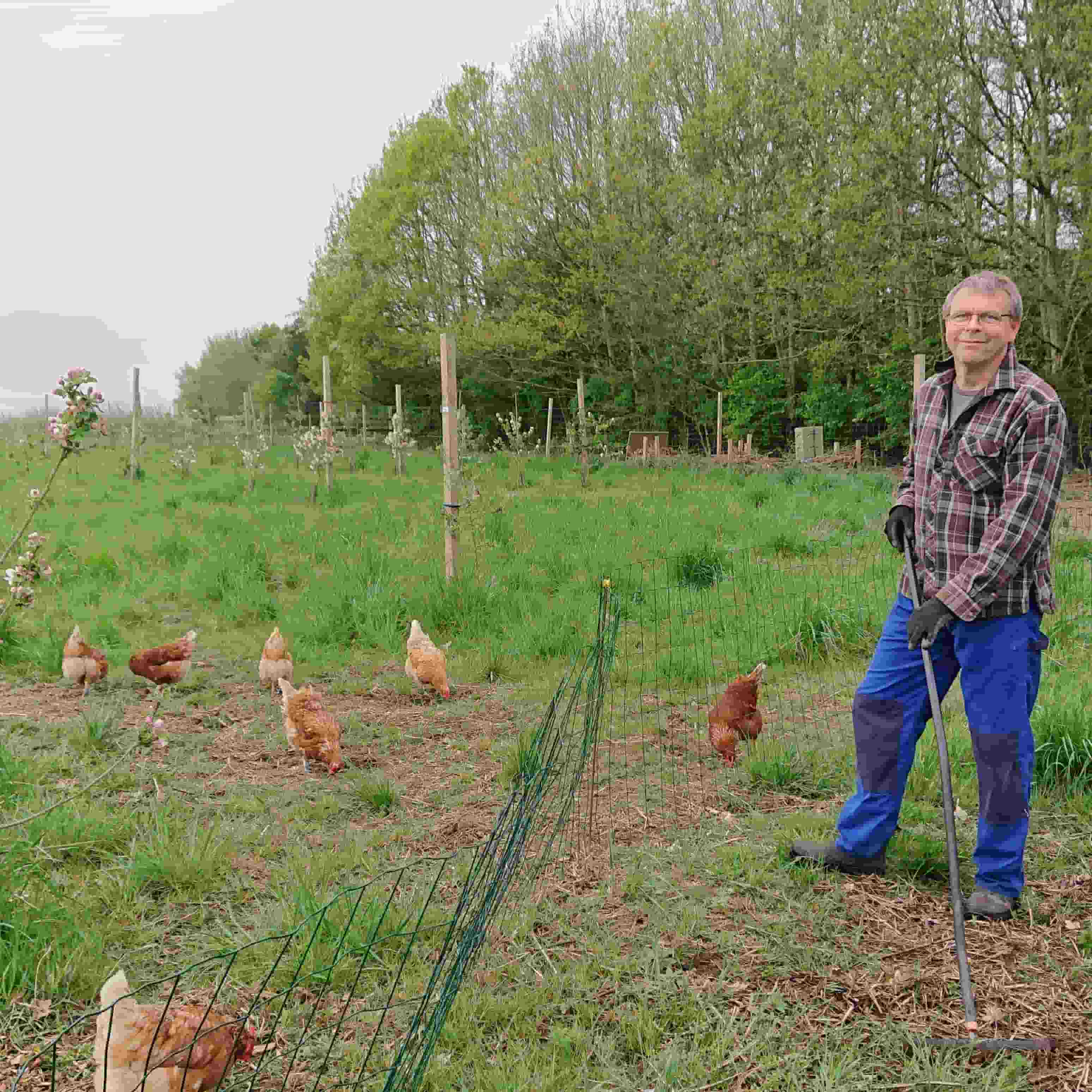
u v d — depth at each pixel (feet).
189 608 28.43
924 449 11.54
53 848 12.29
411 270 129.39
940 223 74.13
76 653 20.25
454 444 28.32
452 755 17.28
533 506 47.98
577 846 13.26
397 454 73.10
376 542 37.32
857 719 12.00
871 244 76.13
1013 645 10.78
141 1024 7.47
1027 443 10.52
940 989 9.68
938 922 10.98
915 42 71.10
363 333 134.10
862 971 10.05
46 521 42.39
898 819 12.74
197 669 22.44
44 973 9.82
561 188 109.50
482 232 113.19
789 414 98.78
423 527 40.83
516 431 73.87
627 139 102.73
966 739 16.17
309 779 16.01
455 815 14.55
